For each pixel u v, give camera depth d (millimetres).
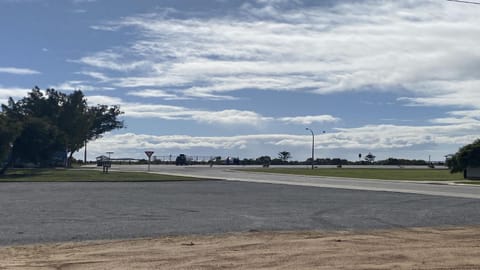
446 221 22703
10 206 28547
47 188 43656
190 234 18672
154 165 130250
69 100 105000
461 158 66875
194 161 144750
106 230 19719
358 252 14891
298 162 160375
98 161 135375
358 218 23703
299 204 30391
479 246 16062
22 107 102000
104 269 12719
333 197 35469
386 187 46844
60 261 13719
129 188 44000
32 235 18469
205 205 29609
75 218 23453
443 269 12727
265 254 14547
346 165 154625
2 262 13648
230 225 21219
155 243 16594
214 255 14422
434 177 69125
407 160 163000
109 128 122125
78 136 106250
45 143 76750
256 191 41062
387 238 17703
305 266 13000
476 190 43062
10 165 81500
